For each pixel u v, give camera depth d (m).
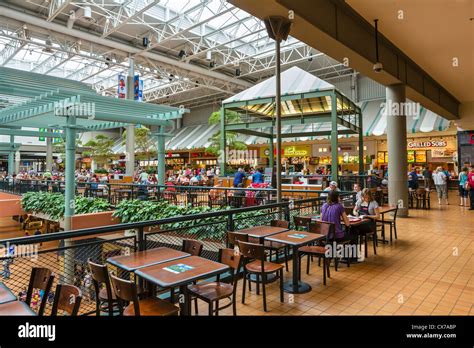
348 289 4.08
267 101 12.02
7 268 3.53
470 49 8.02
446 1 5.65
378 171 16.08
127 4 13.76
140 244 3.46
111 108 9.65
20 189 14.68
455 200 13.93
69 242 7.93
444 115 13.79
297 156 23.97
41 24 14.20
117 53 18.27
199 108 35.56
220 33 17.78
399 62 8.52
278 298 3.81
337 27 5.87
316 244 4.98
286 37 5.27
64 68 22.97
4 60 19.98
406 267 4.97
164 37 17.25
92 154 26.48
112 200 11.35
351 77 23.50
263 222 6.60
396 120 9.28
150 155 27.55
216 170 21.45
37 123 12.59
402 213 9.54
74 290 2.07
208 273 2.61
